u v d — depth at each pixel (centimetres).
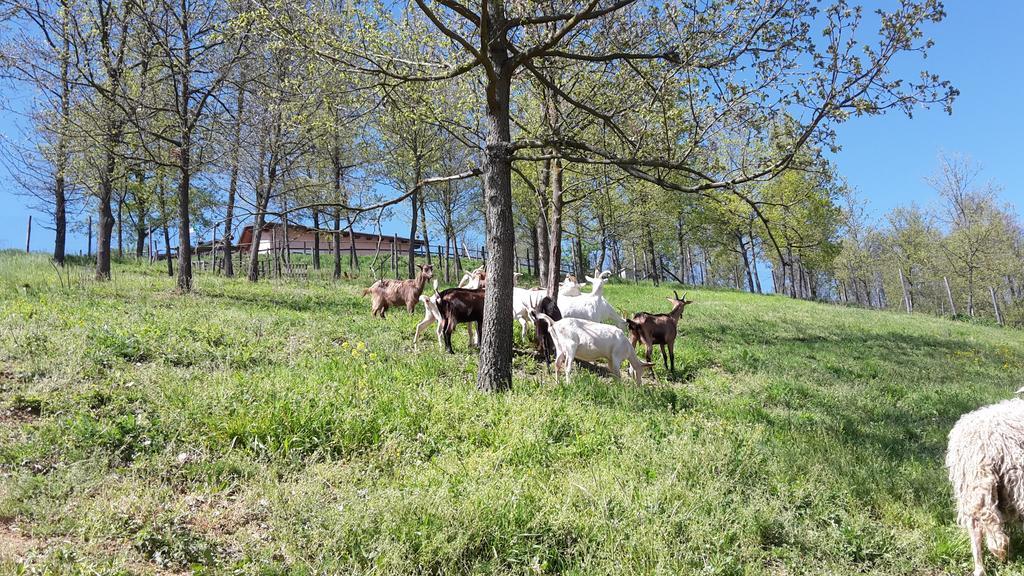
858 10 780
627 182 1500
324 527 445
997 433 469
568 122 1162
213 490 496
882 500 571
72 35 1584
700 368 1275
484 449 613
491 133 909
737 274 6938
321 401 664
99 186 1784
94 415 605
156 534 423
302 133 1761
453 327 1146
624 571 411
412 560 409
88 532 419
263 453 556
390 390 757
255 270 2339
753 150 918
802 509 545
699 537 461
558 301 1392
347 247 4594
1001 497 473
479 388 858
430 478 527
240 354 895
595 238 2841
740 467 588
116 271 2223
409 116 1067
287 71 1445
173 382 709
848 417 896
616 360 1007
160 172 1744
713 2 873
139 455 538
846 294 6575
